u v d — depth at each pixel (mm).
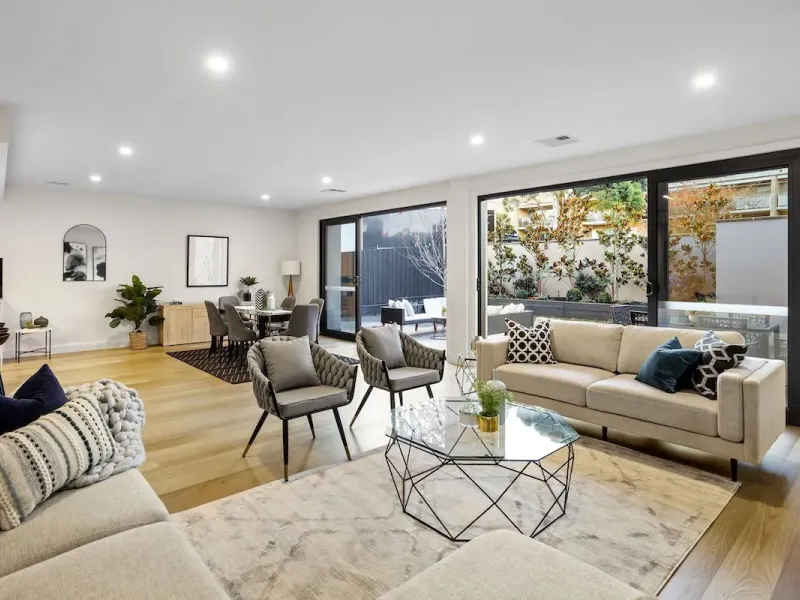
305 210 9539
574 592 1241
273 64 2871
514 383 3918
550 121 3932
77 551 1435
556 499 2584
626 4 2230
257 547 2184
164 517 1730
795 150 3840
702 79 3080
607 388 3367
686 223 4504
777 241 4016
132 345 7594
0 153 3787
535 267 8008
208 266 8750
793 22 2385
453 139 4469
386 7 2252
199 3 2209
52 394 2059
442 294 10477
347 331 8766
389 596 1242
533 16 2334
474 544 1468
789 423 3938
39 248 7148
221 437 3623
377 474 2943
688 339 3547
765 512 2504
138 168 5746
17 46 2631
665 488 2768
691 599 1853
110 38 2543
